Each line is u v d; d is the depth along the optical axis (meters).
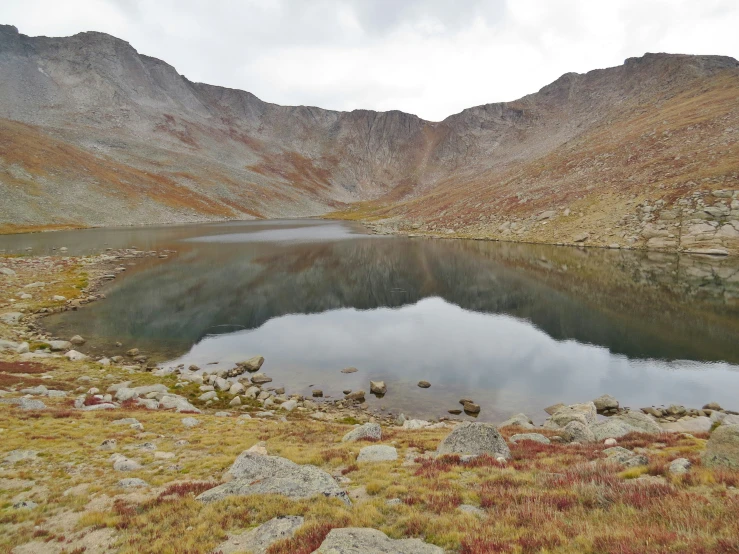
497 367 33.91
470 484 11.89
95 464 14.66
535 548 7.43
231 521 10.00
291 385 30.86
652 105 170.00
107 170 190.62
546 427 21.17
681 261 69.12
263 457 14.08
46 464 14.47
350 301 56.78
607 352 36.12
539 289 58.56
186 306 52.00
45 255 83.12
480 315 49.41
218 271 73.00
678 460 11.48
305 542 8.38
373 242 118.75
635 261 71.31
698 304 47.59
